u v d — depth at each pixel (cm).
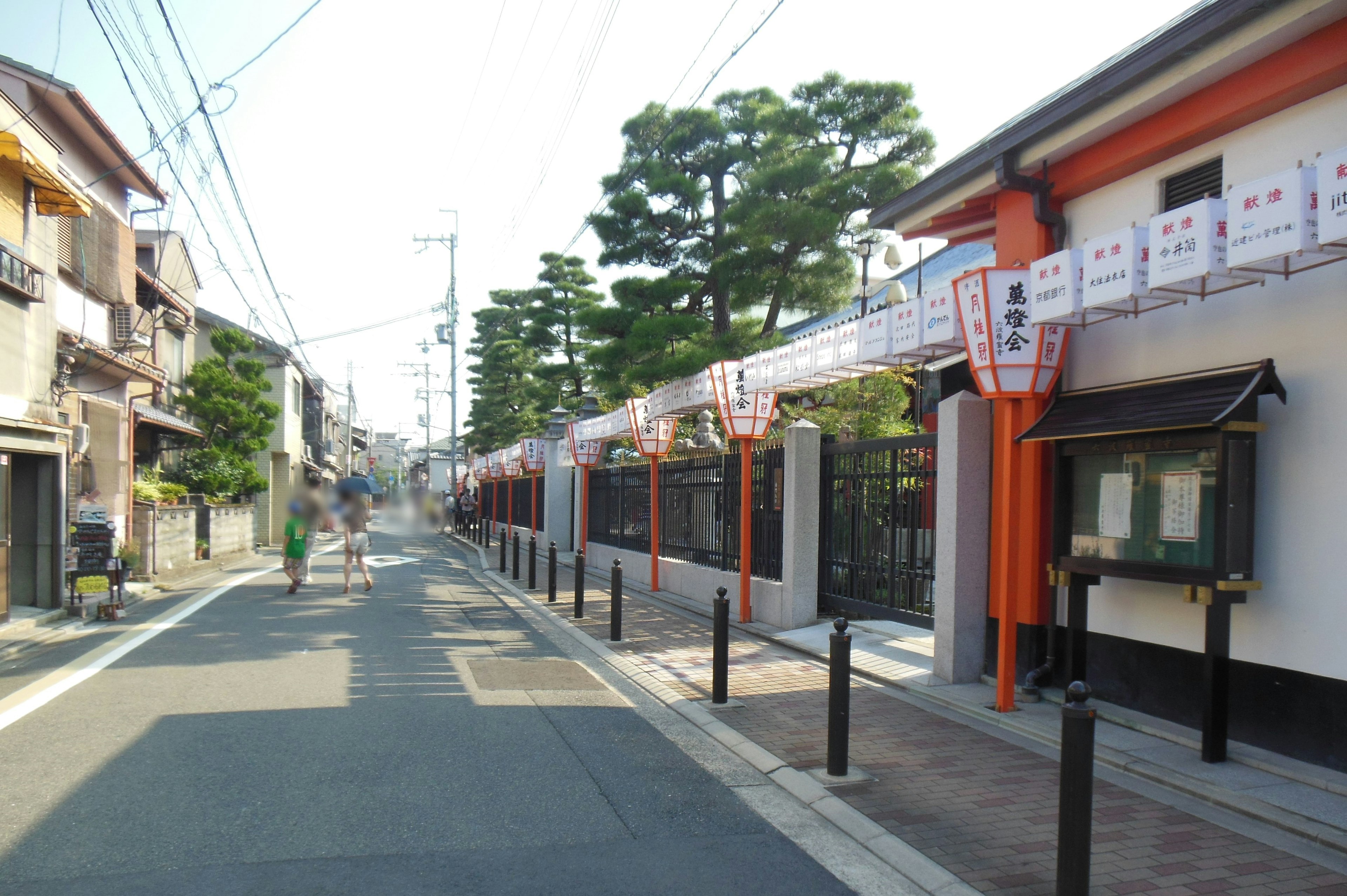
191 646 934
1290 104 539
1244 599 533
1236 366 557
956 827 459
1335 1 471
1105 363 669
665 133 1605
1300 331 526
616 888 387
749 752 593
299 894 370
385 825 450
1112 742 583
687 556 1403
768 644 997
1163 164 635
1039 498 720
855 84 1596
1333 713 500
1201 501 553
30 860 396
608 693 775
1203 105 577
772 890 391
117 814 455
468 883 386
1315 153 525
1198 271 486
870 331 788
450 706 703
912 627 999
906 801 496
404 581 1684
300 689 743
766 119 1655
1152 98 588
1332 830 438
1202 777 511
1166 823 461
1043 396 682
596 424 1797
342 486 1468
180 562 1783
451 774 534
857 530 984
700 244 1709
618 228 1700
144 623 1100
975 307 660
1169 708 609
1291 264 505
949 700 709
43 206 1173
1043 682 702
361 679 788
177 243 2123
